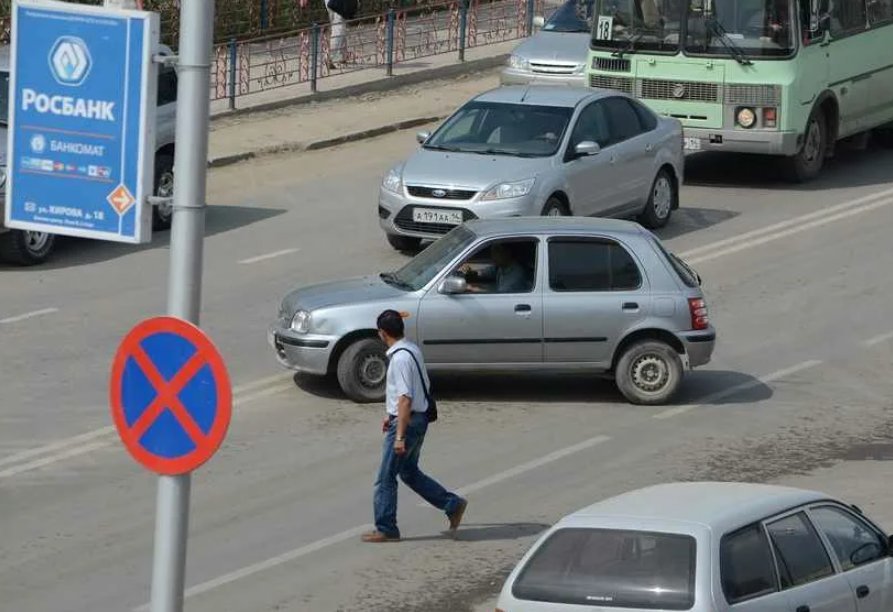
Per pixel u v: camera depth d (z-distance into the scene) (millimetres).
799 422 27000
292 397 27703
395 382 21422
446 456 25203
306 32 53031
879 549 17234
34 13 12992
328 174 44531
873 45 46062
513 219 28453
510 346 27266
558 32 51656
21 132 13141
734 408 27672
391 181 35719
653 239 27875
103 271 35250
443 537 22047
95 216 13031
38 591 20109
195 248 12414
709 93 42438
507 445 25719
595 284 27469
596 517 16016
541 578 15539
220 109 49312
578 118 36781
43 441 25422
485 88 55312
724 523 15734
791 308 33344
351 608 19578
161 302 32938
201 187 12406
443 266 27391
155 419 12367
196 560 21078
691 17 42531
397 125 49656
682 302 27500
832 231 39125
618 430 26453
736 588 15344
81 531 22031
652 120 39125
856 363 30203
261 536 21922
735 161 47125
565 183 35625
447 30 60344
